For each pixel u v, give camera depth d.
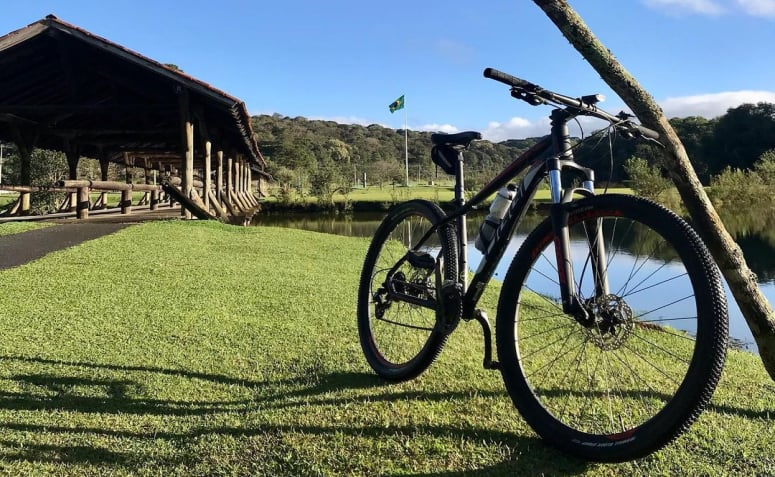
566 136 1.92
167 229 8.91
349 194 35.88
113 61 10.80
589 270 1.83
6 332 3.18
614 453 1.63
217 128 13.61
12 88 11.28
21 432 1.92
